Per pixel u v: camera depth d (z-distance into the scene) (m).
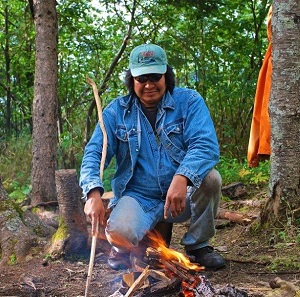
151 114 2.42
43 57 4.83
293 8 3.18
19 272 2.83
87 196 2.21
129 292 2.12
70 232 2.97
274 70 3.27
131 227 2.30
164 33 7.71
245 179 4.98
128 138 2.39
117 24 7.98
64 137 6.97
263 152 3.65
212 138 2.31
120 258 2.50
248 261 2.83
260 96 3.72
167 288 2.25
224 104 7.47
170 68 2.39
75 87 8.38
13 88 8.63
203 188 2.51
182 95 2.41
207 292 2.08
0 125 9.61
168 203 2.18
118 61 8.22
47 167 4.75
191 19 7.08
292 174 3.24
